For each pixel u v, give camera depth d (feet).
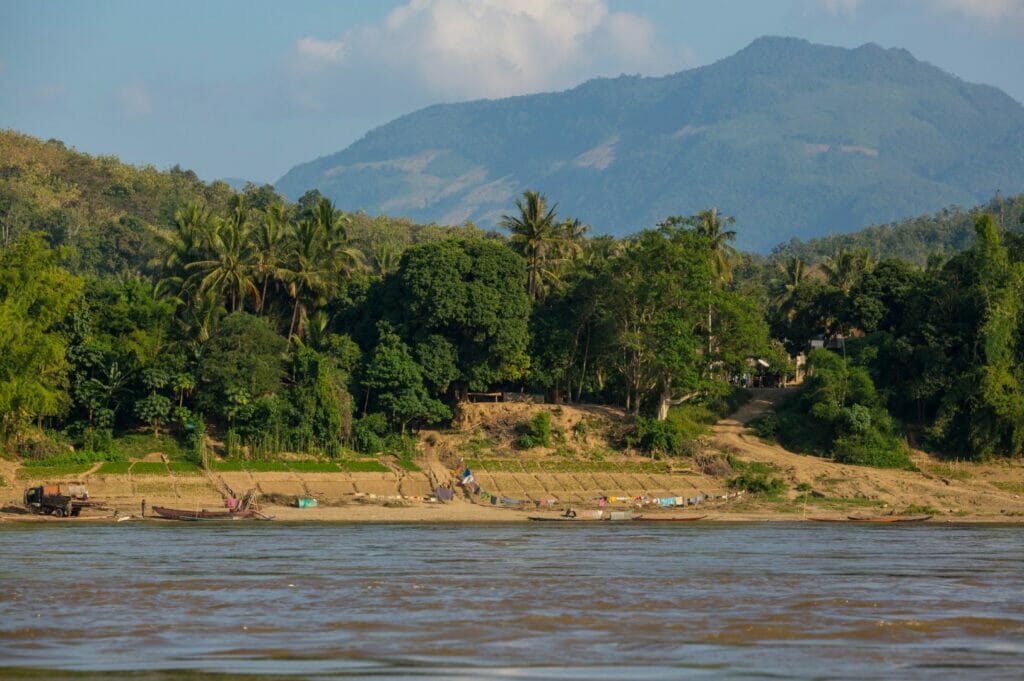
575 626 366.43
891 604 412.77
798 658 321.11
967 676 299.58
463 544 622.95
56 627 359.87
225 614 384.88
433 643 339.77
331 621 373.20
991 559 563.89
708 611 394.73
